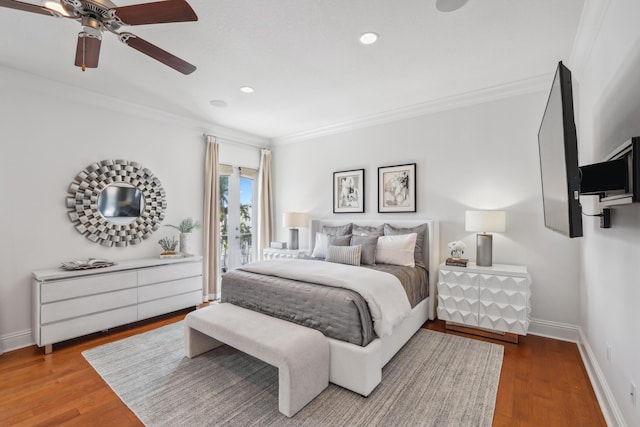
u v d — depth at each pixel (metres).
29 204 2.96
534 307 3.14
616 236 1.76
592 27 2.07
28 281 2.95
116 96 3.47
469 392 2.11
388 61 2.70
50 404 2.00
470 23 2.14
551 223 2.02
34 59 2.63
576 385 2.20
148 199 3.85
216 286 4.55
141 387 2.19
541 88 3.11
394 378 2.29
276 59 2.65
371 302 2.23
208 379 2.29
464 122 3.56
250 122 4.51
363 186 4.39
